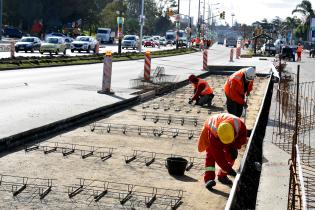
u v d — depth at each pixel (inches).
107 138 469.1
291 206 245.3
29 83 888.9
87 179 332.5
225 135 309.1
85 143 442.6
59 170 350.6
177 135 501.0
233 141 316.2
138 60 1846.7
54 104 625.3
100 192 305.6
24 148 412.8
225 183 339.3
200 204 297.6
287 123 560.4
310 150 421.7
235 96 533.3
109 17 4746.6
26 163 365.1
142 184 328.8
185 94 874.1
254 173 385.1
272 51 2810.0
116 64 1583.4
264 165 368.5
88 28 4490.7
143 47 3420.3
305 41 5364.2
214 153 322.7
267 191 306.0
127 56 1963.6
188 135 501.0
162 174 355.9
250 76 529.7
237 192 302.7
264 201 287.7
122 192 309.1
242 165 332.2
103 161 382.6
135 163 382.3
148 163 379.9
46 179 326.6
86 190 309.1
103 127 523.5
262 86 1078.4
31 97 692.7
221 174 340.5
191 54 2760.8
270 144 440.8
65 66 1386.6
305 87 922.7
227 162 326.0
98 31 3469.5
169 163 355.3
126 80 1027.9
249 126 547.5
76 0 3654.0
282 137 476.7
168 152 426.9
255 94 916.6
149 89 854.5
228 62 1939.0
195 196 311.4
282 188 312.3
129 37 2854.3
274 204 282.8
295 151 315.9
